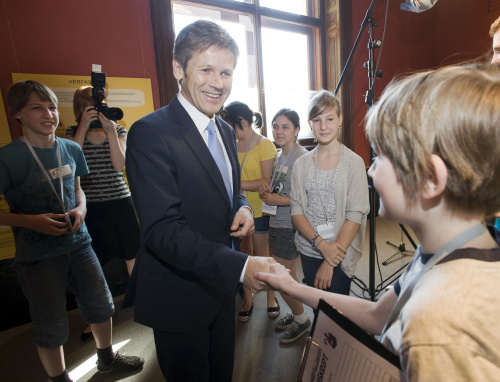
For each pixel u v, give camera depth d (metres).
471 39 4.26
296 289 0.69
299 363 1.62
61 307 1.38
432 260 0.39
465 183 0.35
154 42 2.37
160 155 0.78
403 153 0.37
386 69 4.08
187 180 0.82
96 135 1.96
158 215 0.74
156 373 1.60
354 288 2.31
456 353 0.30
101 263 2.05
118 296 2.40
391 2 3.97
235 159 1.07
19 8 1.88
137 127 0.80
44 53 1.98
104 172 1.97
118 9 2.21
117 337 1.91
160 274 0.88
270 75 3.29
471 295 0.32
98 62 2.18
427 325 0.32
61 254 1.37
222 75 0.81
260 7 3.06
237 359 1.67
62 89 2.06
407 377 0.34
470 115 0.33
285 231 1.77
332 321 0.52
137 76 2.34
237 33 3.01
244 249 2.28
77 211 1.42
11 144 1.30
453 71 0.37
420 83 0.37
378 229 3.56
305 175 1.46
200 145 0.84
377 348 0.43
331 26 3.53
